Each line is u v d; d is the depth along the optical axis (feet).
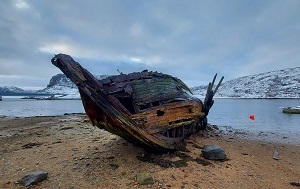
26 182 18.63
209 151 26.04
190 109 33.04
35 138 38.42
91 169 21.95
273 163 26.96
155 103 30.17
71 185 18.74
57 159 25.14
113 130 25.21
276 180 21.56
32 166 23.04
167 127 28.19
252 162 26.53
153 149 26.27
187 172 21.70
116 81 25.93
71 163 23.67
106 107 22.43
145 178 19.19
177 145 29.09
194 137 38.93
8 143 34.83
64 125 55.57
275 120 82.33
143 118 25.34
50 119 76.13
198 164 24.00
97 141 33.99
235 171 23.00
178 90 33.65
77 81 21.52
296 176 22.88
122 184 19.06
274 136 47.50
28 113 123.85
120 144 30.22
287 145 38.14
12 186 18.34
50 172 21.35
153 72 31.09
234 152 30.45
